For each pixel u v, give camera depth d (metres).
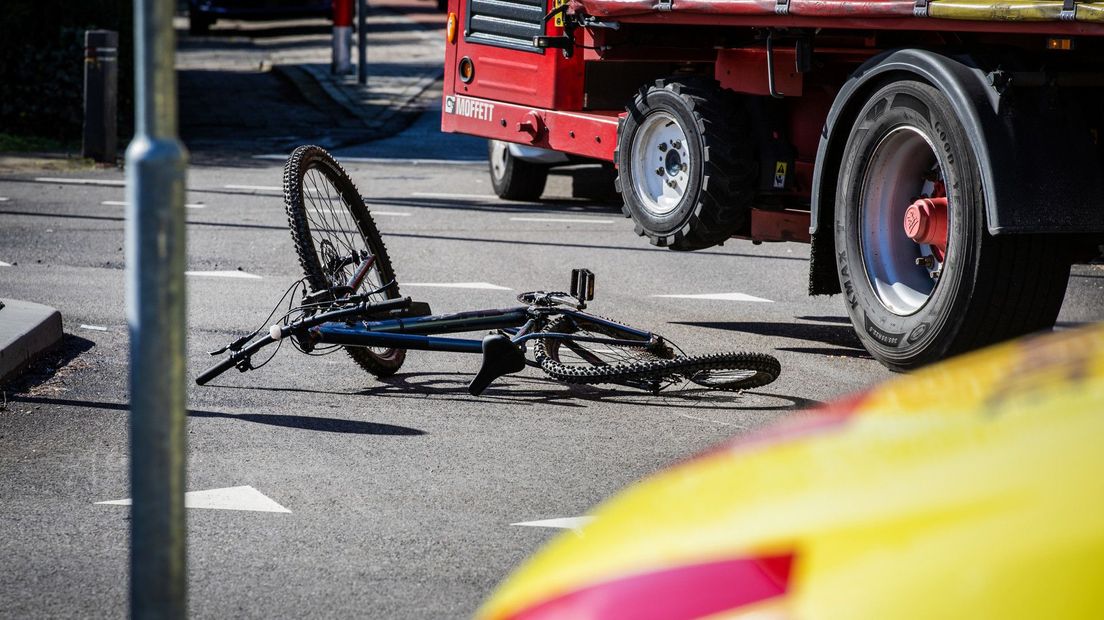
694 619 2.10
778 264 14.77
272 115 32.56
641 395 8.95
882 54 9.31
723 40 11.35
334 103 34.88
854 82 9.52
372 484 6.90
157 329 3.39
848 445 2.43
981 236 8.50
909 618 1.96
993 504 2.02
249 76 39.97
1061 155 8.38
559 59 13.94
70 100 26.42
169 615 3.46
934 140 8.73
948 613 1.94
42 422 7.93
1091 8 7.72
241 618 5.23
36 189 19.31
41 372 9.14
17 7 26.05
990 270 8.55
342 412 8.30
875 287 9.43
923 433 2.37
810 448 2.49
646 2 11.33
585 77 13.98
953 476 2.12
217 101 34.59
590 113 13.81
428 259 14.52
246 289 12.38
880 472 2.24
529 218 18.06
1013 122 8.35
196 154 25.00
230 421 8.03
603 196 20.83
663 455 7.54
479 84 15.12
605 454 7.53
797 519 2.18
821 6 9.58
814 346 10.70
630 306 12.18
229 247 14.84
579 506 6.62
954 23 8.70
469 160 25.36
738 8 10.34
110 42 22.73
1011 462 2.10
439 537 6.14
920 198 9.28
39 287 12.18
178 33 52.88
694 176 11.09
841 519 2.13
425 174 23.05
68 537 6.07
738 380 8.89
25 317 9.62
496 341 8.35
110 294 11.95
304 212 8.88
